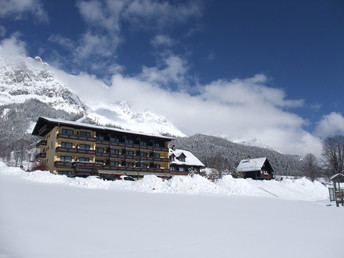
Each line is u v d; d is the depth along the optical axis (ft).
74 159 178.40
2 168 120.98
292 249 23.72
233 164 386.52
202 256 20.66
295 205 63.93
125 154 200.34
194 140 555.69
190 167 239.91
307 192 145.89
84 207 39.93
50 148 182.91
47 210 34.63
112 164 197.06
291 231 31.22
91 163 178.40
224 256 20.95
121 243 22.71
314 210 54.54
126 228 28.17
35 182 89.86
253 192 108.17
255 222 36.01
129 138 211.20
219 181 112.57
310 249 23.93
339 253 22.98
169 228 29.53
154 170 207.62
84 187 88.22
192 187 92.99
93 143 186.91
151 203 51.29
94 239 23.25
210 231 29.19
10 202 38.75
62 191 63.16
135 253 20.34
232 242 25.18
